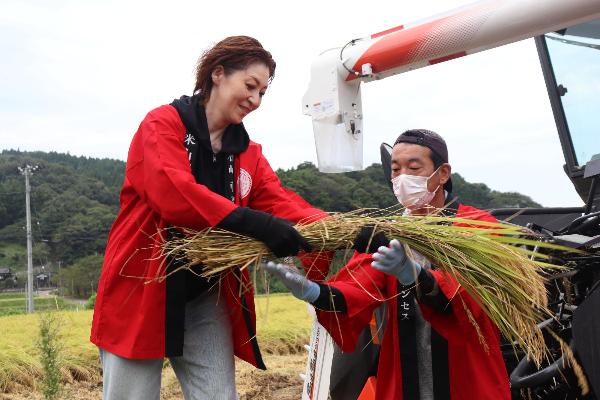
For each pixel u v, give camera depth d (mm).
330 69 4301
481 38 3613
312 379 3842
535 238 3668
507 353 4035
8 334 9430
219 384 2861
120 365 2770
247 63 2832
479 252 2766
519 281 2777
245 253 2625
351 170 4355
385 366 3035
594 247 3523
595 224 3838
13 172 65125
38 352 7559
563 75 4867
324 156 4363
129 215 2855
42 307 6863
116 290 2775
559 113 4910
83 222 38625
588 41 4641
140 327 2697
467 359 2838
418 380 2926
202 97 2891
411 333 2941
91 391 6875
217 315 2914
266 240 2592
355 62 4148
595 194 4566
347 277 3094
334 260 2881
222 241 2637
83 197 42000
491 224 2881
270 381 7285
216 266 2676
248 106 2885
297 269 2855
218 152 2920
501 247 2779
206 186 2873
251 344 2955
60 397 6113
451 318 2807
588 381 3404
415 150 3010
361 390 3836
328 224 2730
